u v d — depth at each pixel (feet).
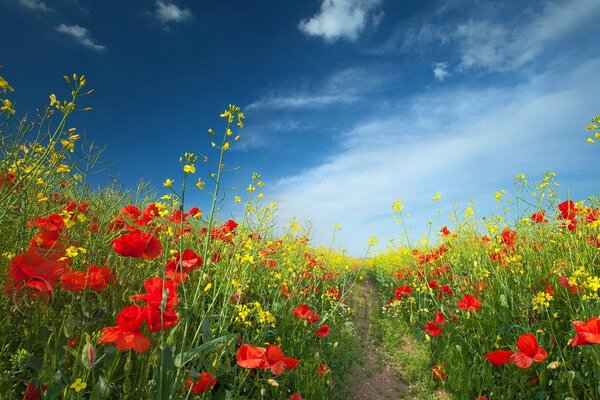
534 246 17.44
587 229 15.10
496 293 15.97
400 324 22.13
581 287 11.76
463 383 13.19
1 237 8.32
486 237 19.71
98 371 6.86
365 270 41.47
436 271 22.13
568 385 10.48
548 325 12.64
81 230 9.81
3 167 8.70
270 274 16.28
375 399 14.76
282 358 8.25
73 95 8.64
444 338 16.31
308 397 11.89
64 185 11.68
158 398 5.65
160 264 8.87
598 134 11.43
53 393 5.23
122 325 5.52
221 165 7.50
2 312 7.08
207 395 8.18
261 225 15.28
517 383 11.75
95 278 6.60
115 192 12.86
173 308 6.56
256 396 10.62
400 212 20.36
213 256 12.44
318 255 25.20
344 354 16.90
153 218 10.39
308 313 14.10
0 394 5.72
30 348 6.87
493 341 13.88
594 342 7.89
